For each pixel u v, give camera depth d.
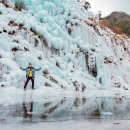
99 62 34.53
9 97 14.55
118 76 40.16
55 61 29.02
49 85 24.25
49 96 17.41
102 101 16.02
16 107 10.70
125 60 46.59
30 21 28.83
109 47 44.03
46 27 31.12
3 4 28.72
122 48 48.53
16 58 24.08
